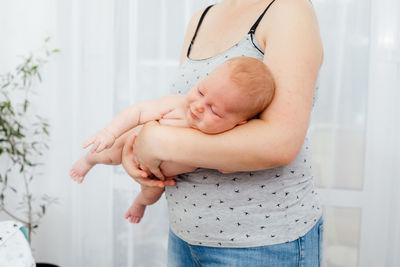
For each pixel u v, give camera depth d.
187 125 0.86
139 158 0.85
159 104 0.93
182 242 0.99
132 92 1.85
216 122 0.77
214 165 0.75
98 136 0.90
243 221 0.83
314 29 0.79
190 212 0.89
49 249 2.03
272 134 0.71
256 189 0.82
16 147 1.99
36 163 1.95
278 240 0.83
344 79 1.69
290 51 0.75
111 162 1.08
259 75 0.73
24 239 1.12
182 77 0.99
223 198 0.84
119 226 1.95
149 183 0.92
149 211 1.95
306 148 0.89
